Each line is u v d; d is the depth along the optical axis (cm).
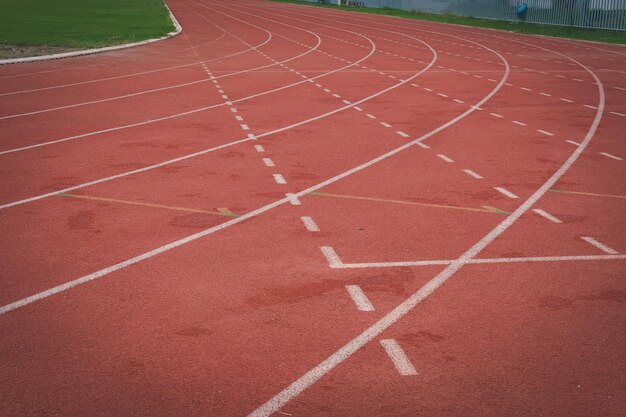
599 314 583
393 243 753
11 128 1400
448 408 445
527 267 689
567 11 4556
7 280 650
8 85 2000
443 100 1794
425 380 479
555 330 554
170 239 761
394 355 514
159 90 1920
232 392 464
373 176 1034
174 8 6731
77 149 1210
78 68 2389
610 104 1750
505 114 1590
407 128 1412
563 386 472
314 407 446
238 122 1465
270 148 1216
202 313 582
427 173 1055
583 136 1352
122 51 2947
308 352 518
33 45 2983
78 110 1608
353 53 3034
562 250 737
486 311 589
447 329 556
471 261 704
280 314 581
